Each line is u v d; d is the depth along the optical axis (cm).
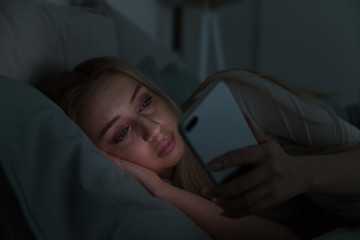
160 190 63
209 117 37
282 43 285
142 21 216
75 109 68
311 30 271
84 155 46
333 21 261
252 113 65
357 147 50
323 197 56
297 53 280
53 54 78
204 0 241
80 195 42
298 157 44
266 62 295
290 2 277
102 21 110
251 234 56
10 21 66
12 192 47
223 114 38
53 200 42
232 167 40
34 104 49
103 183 44
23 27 69
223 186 38
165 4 263
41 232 40
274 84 67
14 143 44
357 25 252
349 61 258
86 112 67
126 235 40
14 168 42
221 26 318
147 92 72
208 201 61
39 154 45
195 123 35
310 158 44
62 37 83
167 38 277
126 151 68
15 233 47
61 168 44
